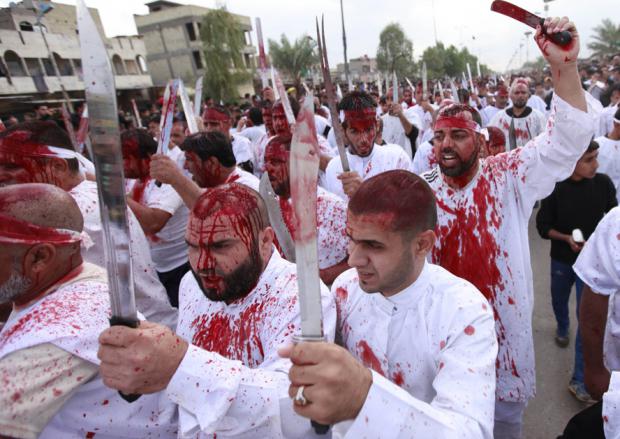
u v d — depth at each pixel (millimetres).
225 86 33281
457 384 1191
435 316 1350
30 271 1354
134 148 3225
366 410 957
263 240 1502
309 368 900
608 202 3482
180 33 39781
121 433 1403
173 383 1149
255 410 1220
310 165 849
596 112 2080
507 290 2334
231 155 3012
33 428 1219
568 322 3877
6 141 2312
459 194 2398
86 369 1271
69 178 2445
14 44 24609
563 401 3305
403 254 1291
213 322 1584
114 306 1035
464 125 2252
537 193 2285
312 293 901
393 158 3559
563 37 1897
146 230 3023
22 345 1222
